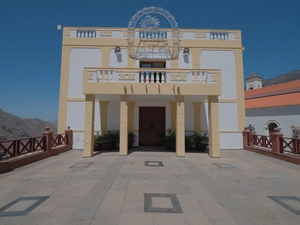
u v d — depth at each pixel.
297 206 3.67
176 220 3.08
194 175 5.64
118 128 10.98
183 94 8.39
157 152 9.38
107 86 8.32
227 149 11.03
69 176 5.41
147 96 9.05
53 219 3.06
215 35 11.62
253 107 22.56
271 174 5.86
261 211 3.45
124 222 2.99
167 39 11.31
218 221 3.07
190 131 11.25
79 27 11.28
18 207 3.50
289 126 18.84
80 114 10.93
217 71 8.53
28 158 7.03
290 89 21.52
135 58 11.19
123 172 5.81
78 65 11.16
